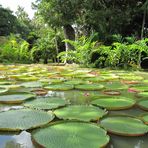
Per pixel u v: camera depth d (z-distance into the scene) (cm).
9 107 299
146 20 1109
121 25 1084
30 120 235
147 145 185
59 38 1653
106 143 181
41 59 1680
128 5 1091
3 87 436
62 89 418
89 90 421
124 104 305
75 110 275
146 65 937
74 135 196
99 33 1093
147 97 352
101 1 1099
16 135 203
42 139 188
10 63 1331
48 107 288
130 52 920
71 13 1150
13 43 1527
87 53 1022
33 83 484
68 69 850
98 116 250
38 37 1939
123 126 221
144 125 225
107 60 951
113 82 511
